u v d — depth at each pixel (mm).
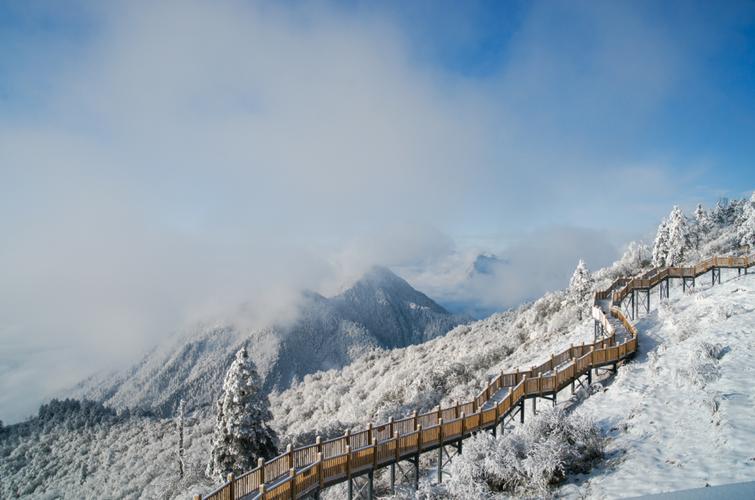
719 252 48719
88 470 87812
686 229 55094
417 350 80812
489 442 14859
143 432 98125
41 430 121375
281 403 92062
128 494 62188
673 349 22078
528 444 14117
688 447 13055
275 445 27109
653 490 11172
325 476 15695
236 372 26531
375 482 23125
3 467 106812
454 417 20062
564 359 24844
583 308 43281
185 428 86812
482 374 38562
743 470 11023
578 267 49562
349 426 37750
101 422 115125
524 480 13344
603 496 11586
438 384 41844
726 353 18922
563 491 12664
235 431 25578
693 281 35594
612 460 13586
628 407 17438
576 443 14242
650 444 13953
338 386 76250
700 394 16094
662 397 17078
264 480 14469
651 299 37750
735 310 24703
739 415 13805
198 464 39812
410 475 22203
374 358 96000
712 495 4566
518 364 36469
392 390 50031
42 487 91625
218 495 13117
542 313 51906
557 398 24141
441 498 14367
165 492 36500
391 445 17594
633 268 60000
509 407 21344
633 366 22703
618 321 31703
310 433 35625
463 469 14055
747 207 48906
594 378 24703
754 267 35969
